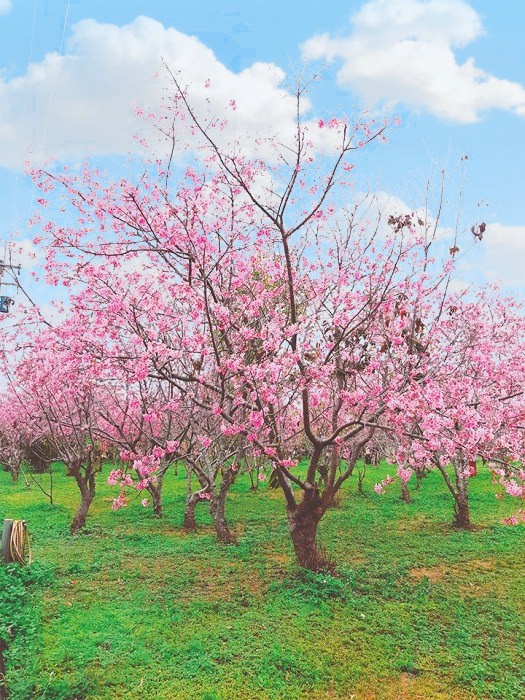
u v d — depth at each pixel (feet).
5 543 40.01
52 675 24.88
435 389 32.83
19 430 87.66
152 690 24.07
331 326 36.78
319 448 38.04
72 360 38.22
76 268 36.73
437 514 60.95
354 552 45.50
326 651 27.71
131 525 58.59
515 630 30.94
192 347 33.68
